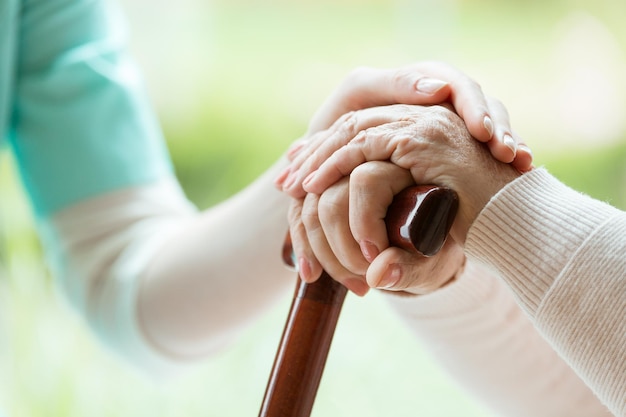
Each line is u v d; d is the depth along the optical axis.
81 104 1.06
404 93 0.83
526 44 3.80
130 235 1.07
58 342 1.77
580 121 3.32
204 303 1.02
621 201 2.97
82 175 1.07
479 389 0.90
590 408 0.88
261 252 0.99
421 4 3.69
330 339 0.79
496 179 0.78
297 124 3.31
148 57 3.36
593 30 3.55
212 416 1.69
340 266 0.79
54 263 1.10
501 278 0.77
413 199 0.76
